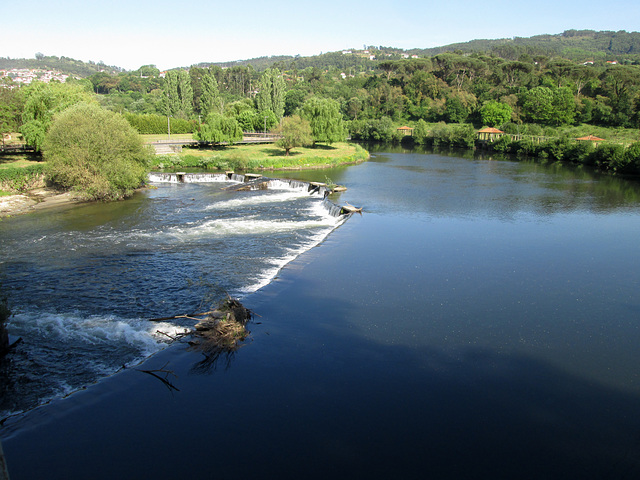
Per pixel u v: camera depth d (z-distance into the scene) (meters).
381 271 26.59
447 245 31.97
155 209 43.00
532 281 25.42
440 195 51.09
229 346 17.91
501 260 28.89
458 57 189.62
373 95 169.62
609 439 13.34
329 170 72.06
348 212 41.38
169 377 15.95
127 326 19.62
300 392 15.23
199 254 29.34
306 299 22.56
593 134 121.56
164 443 12.84
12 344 18.03
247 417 13.98
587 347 18.47
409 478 11.77
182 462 12.16
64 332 19.08
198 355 17.38
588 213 42.66
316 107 94.69
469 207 44.81
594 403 14.98
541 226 37.69
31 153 65.62
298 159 74.50
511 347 18.33
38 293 23.14
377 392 15.30
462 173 70.19
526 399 15.09
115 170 46.53
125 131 51.03
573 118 135.12
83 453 12.41
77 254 29.30
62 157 46.34
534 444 13.09
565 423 13.99
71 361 16.89
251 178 59.91
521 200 48.59
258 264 27.56
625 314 21.48
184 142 85.12
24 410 14.13
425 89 173.88
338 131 95.56
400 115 163.88
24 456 12.25
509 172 71.62
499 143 108.50
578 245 32.38
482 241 33.12
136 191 52.41
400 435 13.32
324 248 30.91
